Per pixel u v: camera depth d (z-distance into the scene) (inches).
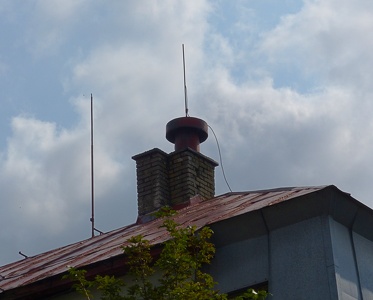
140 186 791.1
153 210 772.6
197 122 820.0
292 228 541.0
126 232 705.6
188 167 786.2
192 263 474.6
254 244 550.0
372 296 537.6
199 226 562.3
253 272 542.0
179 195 778.8
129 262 486.3
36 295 584.7
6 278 642.8
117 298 467.8
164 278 502.0
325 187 532.1
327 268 519.5
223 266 553.3
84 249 677.3
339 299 509.0
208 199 741.3
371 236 565.0
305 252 530.6
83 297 571.2
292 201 540.4
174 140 823.7
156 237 591.5
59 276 575.2
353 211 547.5
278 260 536.7
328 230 529.7
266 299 530.6
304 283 522.9
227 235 557.9
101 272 561.9
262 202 592.4
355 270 536.7
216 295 464.8
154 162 792.9
